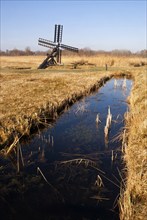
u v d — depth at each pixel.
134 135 10.33
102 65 53.78
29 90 20.36
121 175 8.41
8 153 9.90
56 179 8.23
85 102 18.95
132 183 7.04
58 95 18.12
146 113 12.04
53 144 11.05
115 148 10.63
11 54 180.25
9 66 52.06
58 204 6.98
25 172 8.65
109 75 33.88
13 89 20.89
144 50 127.00
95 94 22.44
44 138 11.70
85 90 21.50
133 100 16.38
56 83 24.50
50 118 14.01
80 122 14.17
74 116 15.24
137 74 32.34
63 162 9.24
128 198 6.29
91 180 8.18
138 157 8.40
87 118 14.95
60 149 10.55
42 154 9.85
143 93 17.02
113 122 14.20
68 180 8.17
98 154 10.05
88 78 28.36
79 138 11.78
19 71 39.91
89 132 12.59
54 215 6.54
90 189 7.69
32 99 16.56
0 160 9.45
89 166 9.07
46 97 17.31
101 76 30.81
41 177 8.33
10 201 7.14
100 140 11.53
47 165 9.15
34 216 6.54
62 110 16.05
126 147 9.51
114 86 26.52
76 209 6.80
